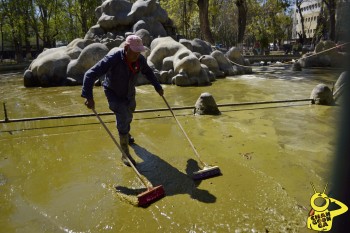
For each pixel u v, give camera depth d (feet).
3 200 10.90
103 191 11.29
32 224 9.43
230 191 10.93
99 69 12.64
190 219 9.38
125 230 9.00
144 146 15.65
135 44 12.53
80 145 16.17
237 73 46.96
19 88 39.34
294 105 23.63
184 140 16.30
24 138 17.65
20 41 106.83
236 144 15.49
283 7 110.93
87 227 9.19
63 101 28.35
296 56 81.76
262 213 9.54
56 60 40.37
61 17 111.96
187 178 12.09
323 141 15.65
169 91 32.04
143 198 10.23
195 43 49.90
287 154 14.05
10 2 98.58
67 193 11.23
